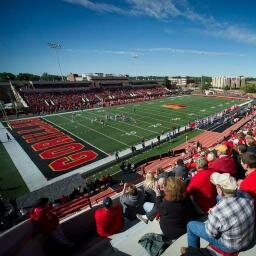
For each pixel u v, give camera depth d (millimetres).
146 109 72625
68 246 5035
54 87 88188
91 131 48344
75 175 23500
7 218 16062
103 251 5133
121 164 30953
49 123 55750
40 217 4613
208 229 3500
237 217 3303
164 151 36938
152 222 5883
